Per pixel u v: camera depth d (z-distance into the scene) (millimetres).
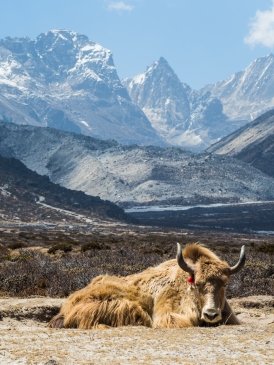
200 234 164875
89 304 13281
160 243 69250
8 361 8953
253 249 49719
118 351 9812
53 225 195125
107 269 28438
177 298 13703
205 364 8852
